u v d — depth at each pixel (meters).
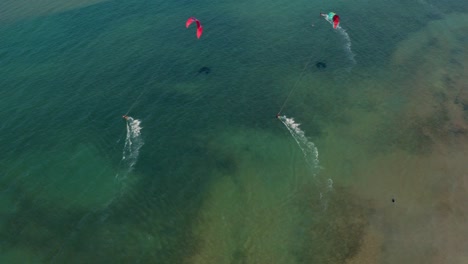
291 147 52.78
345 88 62.84
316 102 60.00
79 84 61.56
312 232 42.84
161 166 50.06
